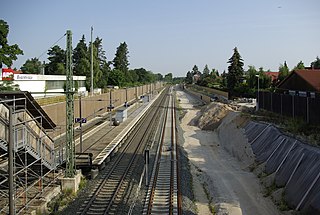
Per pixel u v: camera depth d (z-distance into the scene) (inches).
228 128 1684.3
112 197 823.1
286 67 2906.0
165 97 5059.1
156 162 1163.3
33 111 867.4
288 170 858.8
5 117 668.7
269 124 1288.1
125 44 5974.4
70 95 898.7
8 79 1867.6
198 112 2674.7
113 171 1061.1
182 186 901.8
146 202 788.6
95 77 3417.8
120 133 1704.0
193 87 6924.2
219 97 3405.5
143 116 2667.3
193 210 751.7
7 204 704.4
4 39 1679.4
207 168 1151.6
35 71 4084.6
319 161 733.9
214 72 6609.3
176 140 1600.6
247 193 873.5
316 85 1732.3
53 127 960.3
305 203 679.7
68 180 874.1
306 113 1203.9
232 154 1366.9
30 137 767.1
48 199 795.4
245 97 3117.6
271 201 799.1
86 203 786.2
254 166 1093.8
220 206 778.8
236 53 3449.8
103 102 2815.0
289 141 987.9
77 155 1101.7
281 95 1508.4
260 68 3174.2
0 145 649.0
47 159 895.1
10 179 592.1
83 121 1245.1
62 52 3860.7
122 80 4697.3
